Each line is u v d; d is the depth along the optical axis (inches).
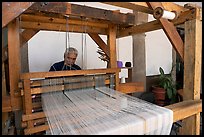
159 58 179.0
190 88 53.9
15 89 50.4
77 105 49.2
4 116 50.9
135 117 37.8
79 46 126.0
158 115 38.7
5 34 51.6
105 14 61.3
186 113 45.1
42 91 55.2
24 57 103.6
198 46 52.4
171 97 149.6
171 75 177.2
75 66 95.1
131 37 148.7
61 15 55.4
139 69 138.3
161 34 177.9
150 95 162.2
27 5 31.4
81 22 65.9
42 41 113.0
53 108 47.1
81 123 36.8
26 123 47.7
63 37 120.4
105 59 78.5
